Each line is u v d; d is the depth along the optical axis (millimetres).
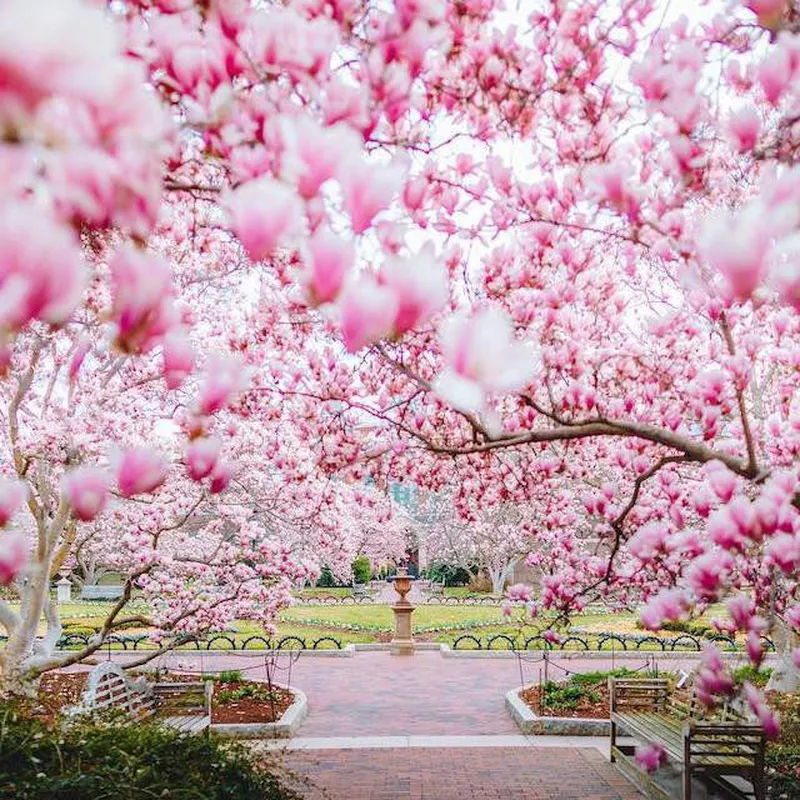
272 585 9781
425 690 13227
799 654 3506
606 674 11695
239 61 1799
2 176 814
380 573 48031
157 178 1091
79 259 794
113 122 948
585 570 5820
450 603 29312
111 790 4094
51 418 8484
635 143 3771
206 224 5156
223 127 1882
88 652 8242
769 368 8289
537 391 6238
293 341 6348
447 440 6488
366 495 8352
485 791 7418
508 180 3938
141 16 2066
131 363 8789
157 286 1231
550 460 6449
